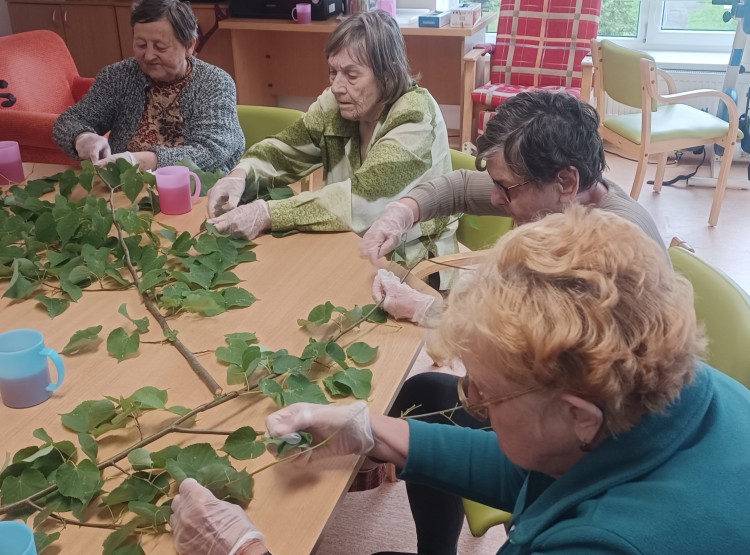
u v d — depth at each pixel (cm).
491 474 118
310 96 488
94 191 202
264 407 120
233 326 142
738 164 448
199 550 93
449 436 120
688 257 147
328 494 104
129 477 102
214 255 161
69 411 119
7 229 169
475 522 142
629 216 145
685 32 471
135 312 146
